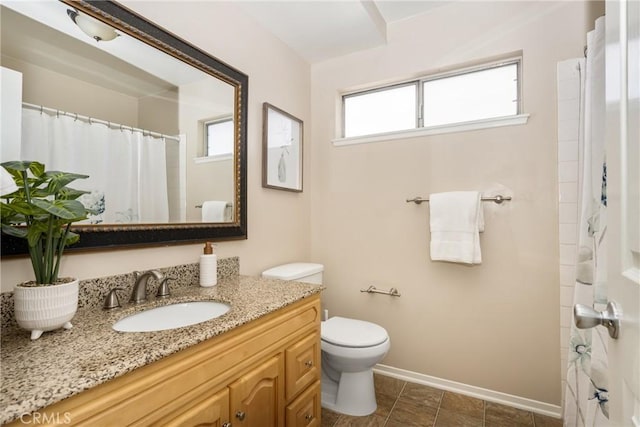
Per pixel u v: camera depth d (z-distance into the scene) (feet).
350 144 7.52
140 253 4.08
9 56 2.99
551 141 5.60
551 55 5.61
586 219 4.41
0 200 2.80
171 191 4.47
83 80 3.54
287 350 3.94
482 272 6.14
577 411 4.53
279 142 6.77
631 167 1.71
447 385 6.42
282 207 6.91
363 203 7.35
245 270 5.83
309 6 5.74
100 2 3.63
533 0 5.77
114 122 3.83
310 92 8.00
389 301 7.04
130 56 4.00
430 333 6.61
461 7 6.39
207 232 4.92
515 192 5.86
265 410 3.53
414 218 6.79
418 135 6.75
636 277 1.59
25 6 3.12
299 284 4.76
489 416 5.56
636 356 1.58
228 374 3.07
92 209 3.58
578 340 4.61
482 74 6.56
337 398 5.83
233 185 5.49
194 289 4.44
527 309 5.77
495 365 6.02
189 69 4.75
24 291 2.54
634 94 1.67
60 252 2.87
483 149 6.14
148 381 2.38
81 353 2.35
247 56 5.93
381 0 6.30
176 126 4.56
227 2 5.51
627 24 1.78
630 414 1.66
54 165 3.28
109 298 3.51
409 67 6.87
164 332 2.79
